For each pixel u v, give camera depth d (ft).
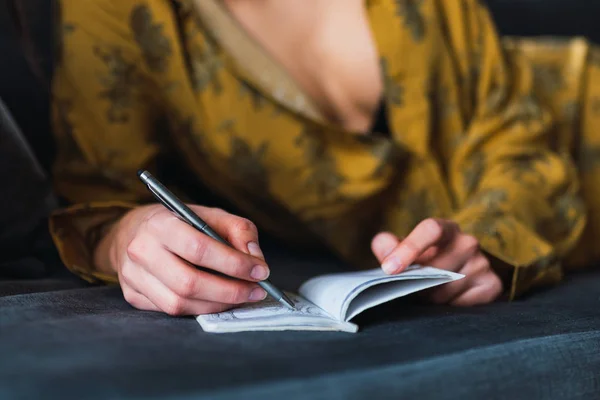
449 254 3.33
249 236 2.74
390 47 4.61
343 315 2.57
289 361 2.02
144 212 3.27
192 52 4.35
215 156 4.44
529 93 5.04
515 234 3.83
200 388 1.77
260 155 4.42
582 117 5.61
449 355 2.25
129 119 4.30
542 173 4.56
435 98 4.77
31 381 1.71
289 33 4.53
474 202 4.23
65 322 2.29
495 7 6.54
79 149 4.20
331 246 4.78
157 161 4.49
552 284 3.97
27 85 4.52
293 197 4.57
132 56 4.28
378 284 2.86
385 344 2.31
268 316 2.53
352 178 4.52
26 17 4.54
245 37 4.35
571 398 2.40
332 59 4.61
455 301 3.38
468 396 2.16
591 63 5.74
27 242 3.64
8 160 3.52
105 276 3.38
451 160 4.83
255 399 1.80
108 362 1.86
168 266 2.61
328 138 4.49
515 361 2.32
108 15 4.24
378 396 1.98
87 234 3.53
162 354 1.97
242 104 4.35
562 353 2.45
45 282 3.40
